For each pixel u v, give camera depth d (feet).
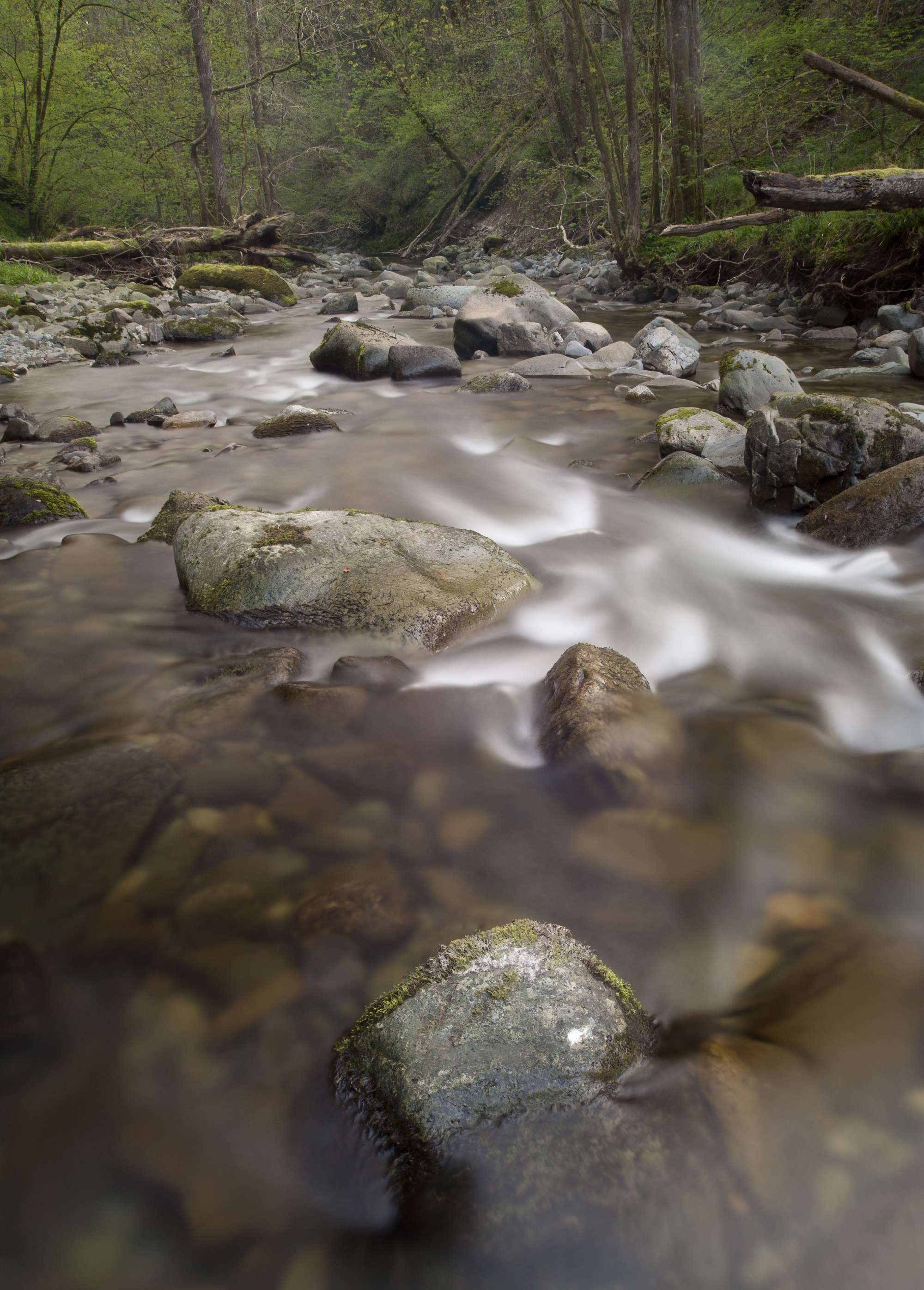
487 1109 3.84
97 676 8.21
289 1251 3.52
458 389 22.66
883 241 28.35
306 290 52.95
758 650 8.89
